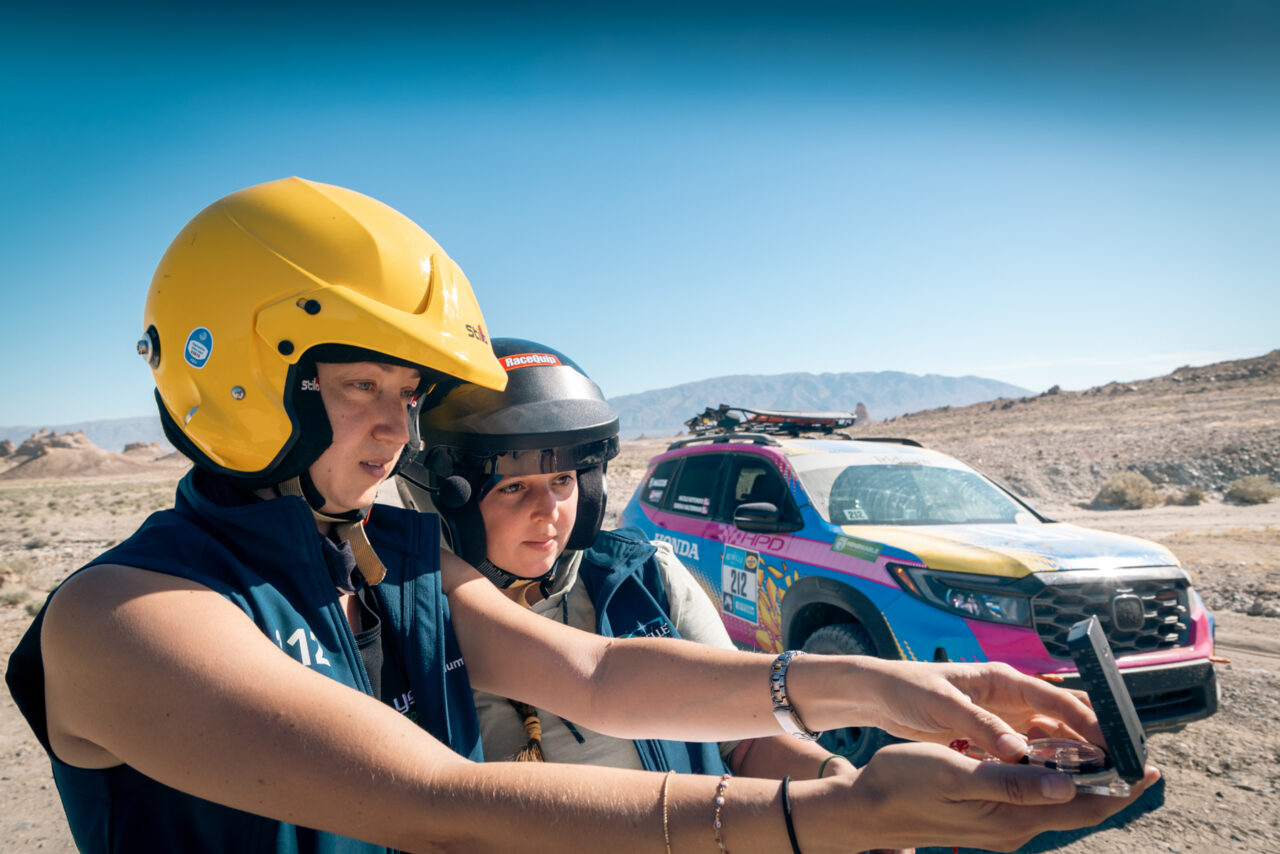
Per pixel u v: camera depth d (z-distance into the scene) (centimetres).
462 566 135
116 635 78
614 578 179
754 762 162
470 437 156
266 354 102
